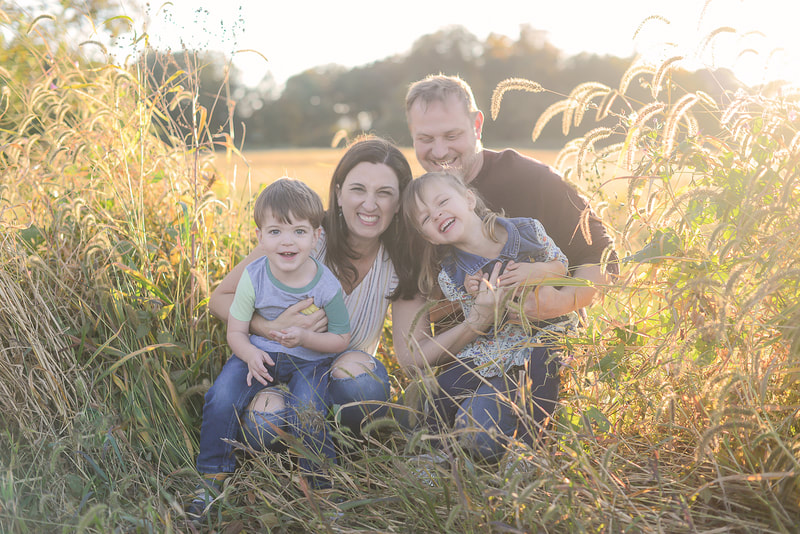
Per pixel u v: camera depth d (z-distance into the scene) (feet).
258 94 151.74
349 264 8.97
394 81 179.01
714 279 7.19
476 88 165.78
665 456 7.52
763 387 6.02
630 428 8.08
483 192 9.73
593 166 8.25
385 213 8.66
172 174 10.77
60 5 11.78
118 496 7.05
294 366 8.39
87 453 7.55
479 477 6.80
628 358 8.04
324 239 9.09
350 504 6.96
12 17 11.37
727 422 6.02
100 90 12.05
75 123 10.89
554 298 8.27
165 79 10.55
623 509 6.46
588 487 6.39
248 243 11.28
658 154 8.12
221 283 8.96
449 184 8.46
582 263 9.16
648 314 8.36
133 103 10.89
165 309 8.83
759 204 7.09
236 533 6.85
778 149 7.32
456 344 8.66
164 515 6.77
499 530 6.17
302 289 8.42
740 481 6.57
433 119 9.41
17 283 8.52
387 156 8.71
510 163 9.71
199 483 7.59
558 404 8.07
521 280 8.13
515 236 8.54
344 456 7.89
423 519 6.68
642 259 7.50
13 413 7.68
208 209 11.00
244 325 8.46
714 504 6.61
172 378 8.57
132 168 10.69
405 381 10.07
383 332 11.12
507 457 7.10
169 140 11.40
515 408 6.84
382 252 9.14
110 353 8.30
